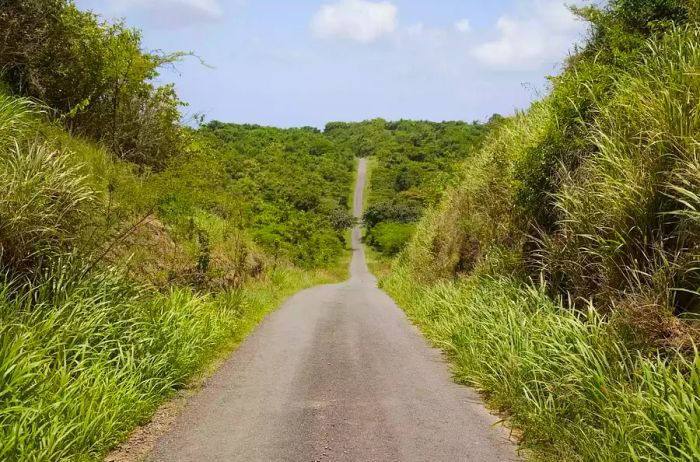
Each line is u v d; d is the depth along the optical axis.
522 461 4.07
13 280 5.07
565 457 3.99
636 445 3.59
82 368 4.57
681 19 7.20
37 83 9.91
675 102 5.15
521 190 8.23
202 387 5.96
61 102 10.74
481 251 10.41
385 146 122.50
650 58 6.46
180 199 9.24
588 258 6.01
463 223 11.38
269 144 75.88
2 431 3.51
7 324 4.36
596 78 7.31
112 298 6.01
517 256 8.22
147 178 10.17
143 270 8.52
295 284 20.53
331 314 11.90
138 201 8.64
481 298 8.04
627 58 6.91
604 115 6.48
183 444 4.36
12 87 9.57
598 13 8.09
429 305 10.39
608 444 3.80
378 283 25.36
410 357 7.48
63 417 3.92
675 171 4.94
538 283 7.70
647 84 5.84
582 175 6.72
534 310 6.70
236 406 5.31
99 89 11.20
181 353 6.14
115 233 7.94
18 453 3.46
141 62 11.52
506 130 11.10
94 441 4.06
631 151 5.55
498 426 4.84
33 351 4.33
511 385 5.36
